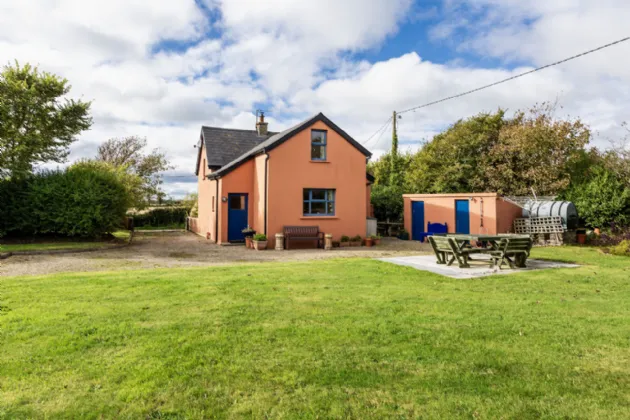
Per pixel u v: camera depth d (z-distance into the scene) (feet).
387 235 75.46
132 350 13.80
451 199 60.90
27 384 11.26
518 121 79.82
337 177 56.70
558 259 39.50
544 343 14.92
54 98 62.39
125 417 9.70
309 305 20.07
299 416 9.80
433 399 10.68
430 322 17.37
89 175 54.70
